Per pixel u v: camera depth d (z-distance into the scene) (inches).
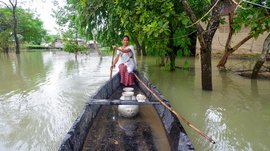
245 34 599.5
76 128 112.3
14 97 244.4
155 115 165.0
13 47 1283.2
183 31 359.3
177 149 105.5
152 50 424.2
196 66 493.4
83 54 831.7
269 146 139.3
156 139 129.0
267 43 315.6
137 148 119.6
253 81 323.6
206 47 249.8
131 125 146.9
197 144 140.9
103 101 146.3
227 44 400.2
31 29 1194.6
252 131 159.9
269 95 248.4
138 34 297.6
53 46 1462.8
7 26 1083.3
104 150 117.3
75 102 223.5
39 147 139.6
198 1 336.2
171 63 417.1
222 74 383.9
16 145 142.1
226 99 234.1
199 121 176.9
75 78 346.6
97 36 399.9
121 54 260.2
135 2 286.2
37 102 224.8
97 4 338.0
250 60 579.5
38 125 170.4
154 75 375.2
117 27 358.3
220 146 138.7
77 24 392.5
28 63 594.2
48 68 475.5
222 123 173.3
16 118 183.9
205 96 245.3
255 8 275.3
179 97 242.2
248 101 227.1
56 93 257.3
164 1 259.4
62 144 93.3
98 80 328.2
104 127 143.3
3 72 428.5
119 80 270.1
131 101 146.6
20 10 1141.7
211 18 233.3
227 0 234.8
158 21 256.8
